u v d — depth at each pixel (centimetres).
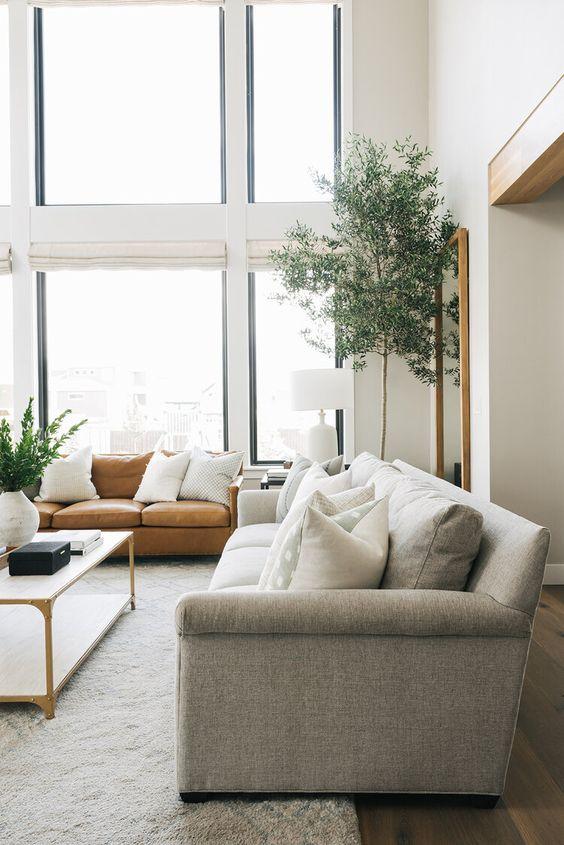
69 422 558
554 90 260
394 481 229
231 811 164
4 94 553
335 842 152
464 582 172
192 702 165
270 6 547
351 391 448
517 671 161
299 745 165
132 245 537
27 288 539
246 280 538
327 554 168
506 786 175
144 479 473
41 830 157
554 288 362
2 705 225
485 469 375
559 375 364
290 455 555
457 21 429
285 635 164
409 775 165
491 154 356
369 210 448
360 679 164
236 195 536
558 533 369
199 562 439
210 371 558
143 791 173
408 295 449
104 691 234
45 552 251
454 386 445
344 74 531
